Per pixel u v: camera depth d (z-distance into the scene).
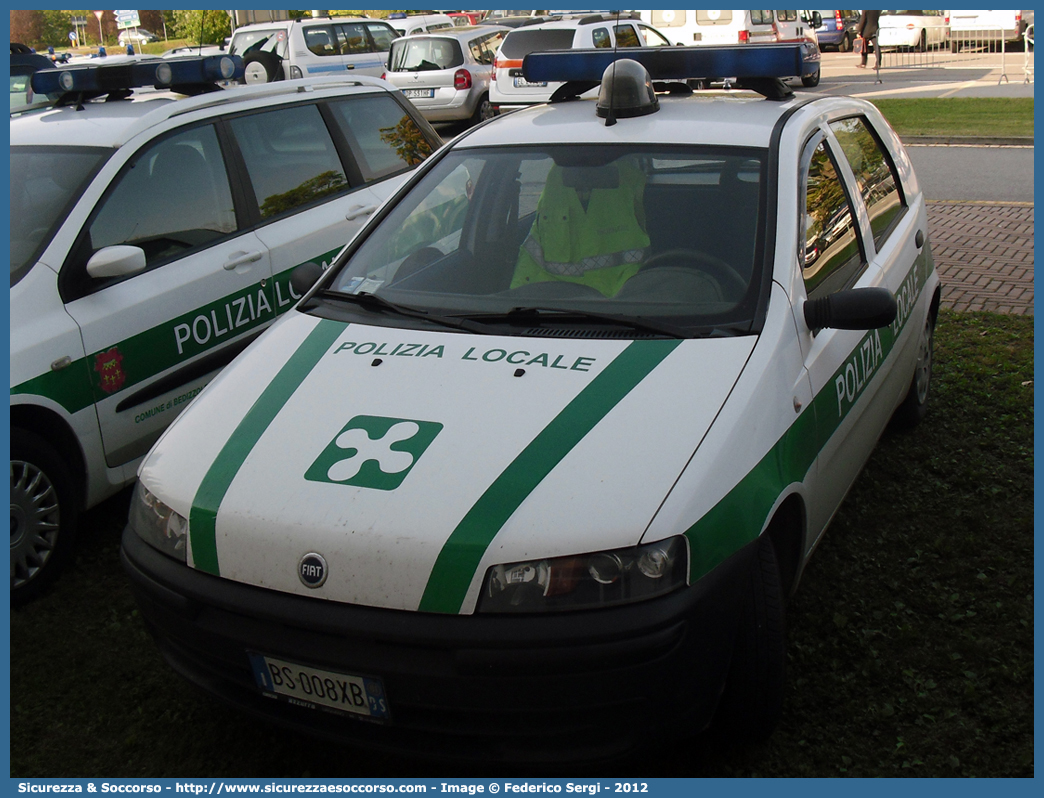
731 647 2.46
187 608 2.51
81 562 3.96
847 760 2.76
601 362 2.75
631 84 3.62
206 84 5.10
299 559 2.37
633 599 2.26
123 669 3.30
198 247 4.46
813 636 3.31
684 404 2.58
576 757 2.32
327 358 2.96
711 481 2.42
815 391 2.96
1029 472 4.43
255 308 4.65
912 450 4.67
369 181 5.53
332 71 17.95
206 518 2.51
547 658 2.22
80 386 3.83
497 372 2.75
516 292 3.19
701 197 3.25
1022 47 25.33
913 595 3.54
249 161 4.86
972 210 9.80
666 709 2.32
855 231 3.78
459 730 2.31
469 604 2.26
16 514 3.64
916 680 3.07
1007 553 3.80
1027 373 5.56
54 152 4.30
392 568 2.29
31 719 3.07
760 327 2.85
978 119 15.05
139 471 2.81
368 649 2.32
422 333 3.02
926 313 4.65
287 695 2.45
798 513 2.89
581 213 3.33
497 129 3.84
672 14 23.12
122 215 4.18
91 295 3.94
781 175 3.22
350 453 2.54
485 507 2.33
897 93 19.16
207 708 3.11
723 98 3.89
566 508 2.32
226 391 2.95
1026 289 7.26
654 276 3.09
